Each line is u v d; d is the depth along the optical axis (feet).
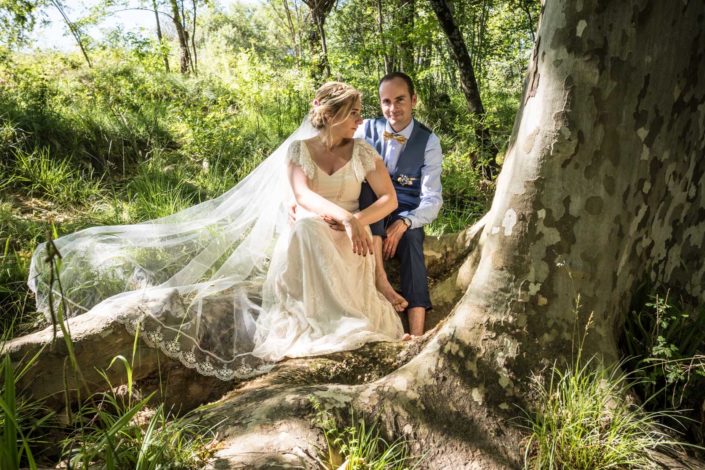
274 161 12.78
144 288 11.05
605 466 7.86
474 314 9.45
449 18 26.86
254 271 12.36
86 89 26.30
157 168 19.38
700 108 9.61
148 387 10.02
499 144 28.07
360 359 10.17
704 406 9.04
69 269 11.43
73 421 8.28
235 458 7.32
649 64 8.57
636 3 8.32
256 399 8.79
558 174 8.84
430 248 13.87
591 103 8.56
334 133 11.60
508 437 8.44
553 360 8.97
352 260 11.37
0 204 15.43
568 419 8.07
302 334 10.77
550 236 8.98
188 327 10.16
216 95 30.48
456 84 42.80
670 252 10.43
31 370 9.04
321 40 34.96
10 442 6.15
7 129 18.43
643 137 8.87
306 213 11.69
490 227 9.76
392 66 33.06
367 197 12.40
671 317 9.30
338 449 7.89
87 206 17.19
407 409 8.67
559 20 8.68
